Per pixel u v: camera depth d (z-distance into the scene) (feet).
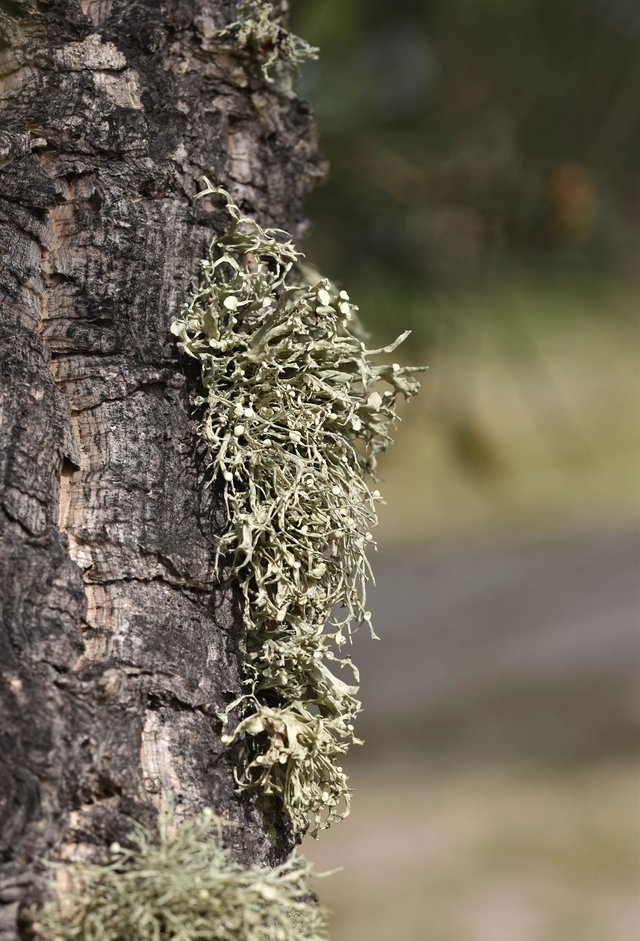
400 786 7.55
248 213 2.81
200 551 2.67
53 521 2.61
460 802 7.20
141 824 2.56
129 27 2.75
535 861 6.46
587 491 10.55
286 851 2.71
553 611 9.65
